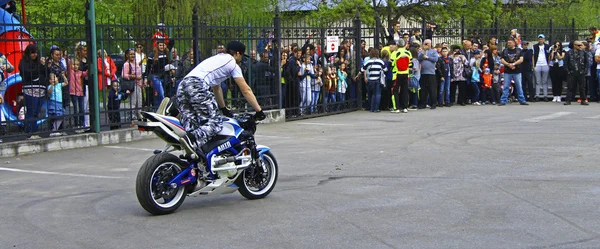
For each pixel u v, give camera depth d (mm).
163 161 6895
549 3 33875
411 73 17547
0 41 11164
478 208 7078
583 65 18547
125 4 23125
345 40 17500
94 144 12352
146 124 6656
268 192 7793
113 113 12844
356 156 10562
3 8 14391
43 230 6551
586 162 9664
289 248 5816
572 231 6172
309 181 8695
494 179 8555
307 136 13125
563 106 18438
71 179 9227
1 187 8727
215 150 7148
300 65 16188
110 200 7852
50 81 11961
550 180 8438
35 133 11727
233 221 6754
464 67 18875
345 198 7668
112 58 12828
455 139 12234
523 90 19734
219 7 24719
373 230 6320
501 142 11734
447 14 28391
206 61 7262
